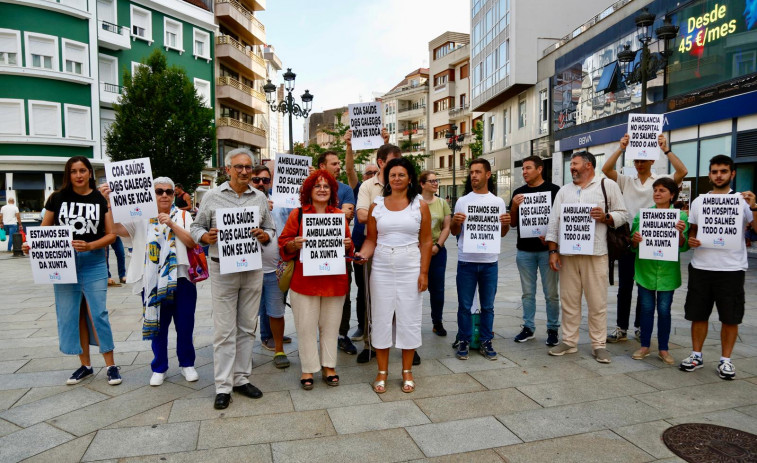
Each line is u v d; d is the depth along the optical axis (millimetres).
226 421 3559
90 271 4227
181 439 3291
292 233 4148
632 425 3488
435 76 52062
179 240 4191
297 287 4148
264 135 39438
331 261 4031
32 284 10250
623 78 18438
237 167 3930
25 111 23578
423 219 4227
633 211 5559
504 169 30578
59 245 4066
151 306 4074
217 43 33562
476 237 4816
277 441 3268
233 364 3910
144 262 4227
